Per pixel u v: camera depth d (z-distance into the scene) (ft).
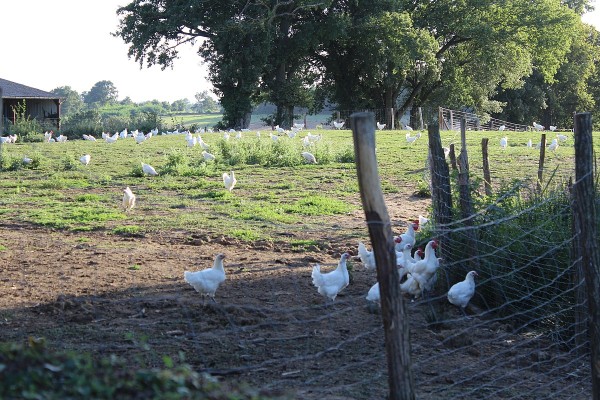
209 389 16.17
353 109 200.95
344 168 89.66
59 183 79.05
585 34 255.50
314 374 27.09
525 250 34.94
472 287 34.27
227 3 179.52
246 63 177.06
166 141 131.34
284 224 58.08
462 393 25.90
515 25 187.83
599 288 23.20
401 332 20.16
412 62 180.96
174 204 67.10
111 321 32.45
